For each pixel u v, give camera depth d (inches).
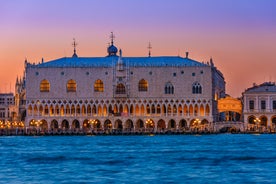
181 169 4409.5
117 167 4564.5
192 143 7672.2
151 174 4126.5
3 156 5570.9
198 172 4224.9
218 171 4276.6
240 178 3905.0
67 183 3722.9
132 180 3838.6
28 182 3769.7
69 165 4731.8
